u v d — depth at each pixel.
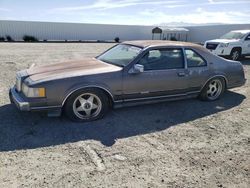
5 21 31.58
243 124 4.91
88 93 4.61
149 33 39.47
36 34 33.53
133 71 4.86
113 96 4.80
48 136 4.11
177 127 4.66
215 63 6.00
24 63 11.48
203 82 5.86
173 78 5.33
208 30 34.22
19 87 4.64
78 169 3.22
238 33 14.54
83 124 4.61
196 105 5.91
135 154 3.64
